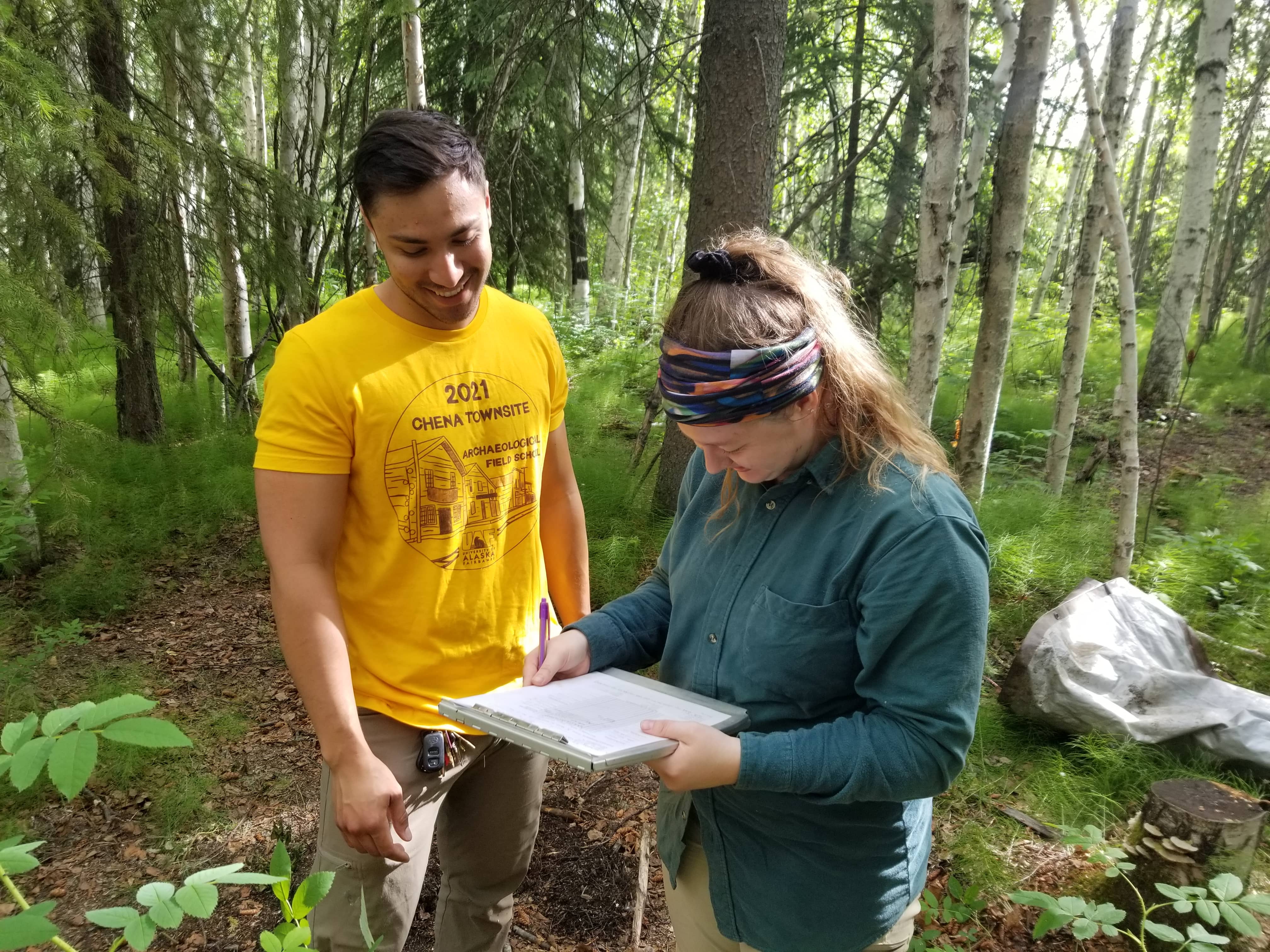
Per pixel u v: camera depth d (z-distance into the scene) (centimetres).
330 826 158
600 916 245
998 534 497
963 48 356
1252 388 1013
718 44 434
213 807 304
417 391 158
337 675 147
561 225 1062
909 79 666
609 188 1279
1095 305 1470
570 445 685
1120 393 434
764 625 118
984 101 546
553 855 270
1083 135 1286
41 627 442
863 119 870
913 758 106
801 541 117
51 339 427
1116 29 587
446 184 141
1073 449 802
